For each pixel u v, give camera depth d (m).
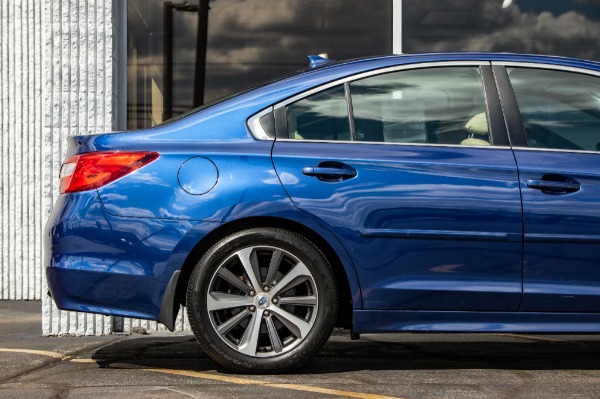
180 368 6.16
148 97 8.73
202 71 8.87
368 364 6.33
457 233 5.80
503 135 6.03
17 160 10.34
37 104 10.34
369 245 5.80
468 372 6.02
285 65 8.98
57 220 5.90
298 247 5.82
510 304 5.85
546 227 5.84
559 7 9.19
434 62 6.15
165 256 5.76
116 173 5.84
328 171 5.82
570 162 5.96
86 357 6.62
